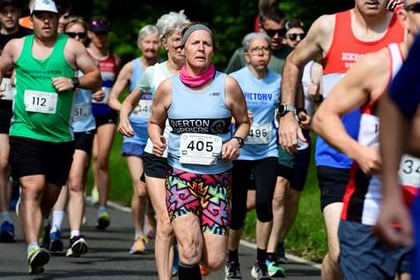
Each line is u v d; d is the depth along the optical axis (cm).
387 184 730
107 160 2261
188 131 1272
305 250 1978
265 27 1820
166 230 1371
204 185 1266
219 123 1276
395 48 927
